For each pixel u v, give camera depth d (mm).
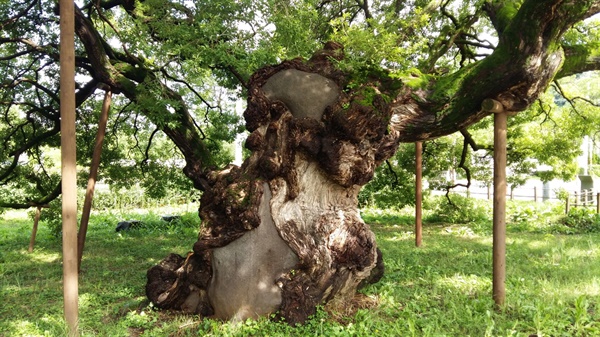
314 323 5031
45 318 5324
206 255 5488
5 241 11727
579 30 8492
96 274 7641
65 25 4617
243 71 7383
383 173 14539
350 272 5648
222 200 5512
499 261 5652
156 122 7340
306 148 5500
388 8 9734
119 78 7566
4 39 8516
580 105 12875
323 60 5820
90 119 11008
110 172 11312
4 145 10477
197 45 6887
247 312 5172
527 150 13359
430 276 7098
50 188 10688
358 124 5328
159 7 7219
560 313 5176
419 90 6059
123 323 5160
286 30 6785
